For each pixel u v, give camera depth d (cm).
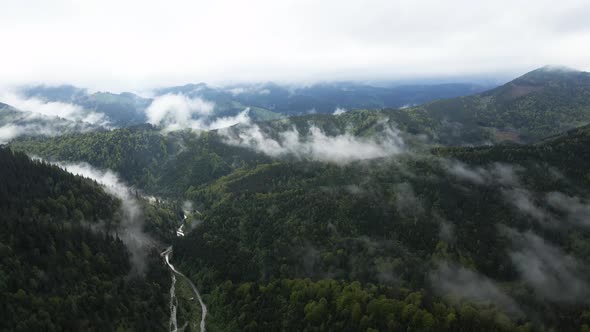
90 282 17200
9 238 16638
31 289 15062
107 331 15338
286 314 18100
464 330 15275
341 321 16700
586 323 16462
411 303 16512
